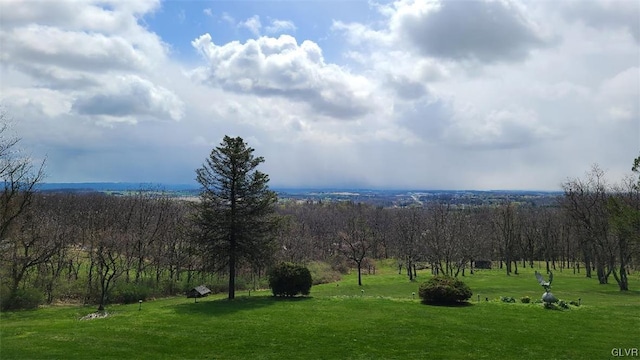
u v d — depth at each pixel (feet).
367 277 242.99
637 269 215.51
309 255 283.18
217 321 93.04
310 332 83.71
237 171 130.72
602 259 201.36
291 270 125.29
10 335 82.89
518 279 211.82
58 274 171.63
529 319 93.81
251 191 131.64
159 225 226.38
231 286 127.13
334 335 81.51
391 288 183.93
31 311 133.90
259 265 133.69
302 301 115.65
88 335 82.23
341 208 490.08
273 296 126.62
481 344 76.13
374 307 106.11
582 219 197.77
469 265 294.25
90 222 239.09
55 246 163.63
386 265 324.39
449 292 108.47
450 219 245.24
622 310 104.32
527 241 320.91
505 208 289.12
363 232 277.23
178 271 195.21
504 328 86.33
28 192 148.46
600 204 191.93
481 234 269.85
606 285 188.24
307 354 71.20
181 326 88.94
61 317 121.80
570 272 265.95
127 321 93.81
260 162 132.98
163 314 100.78
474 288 174.81
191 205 135.74
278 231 141.18
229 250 128.47
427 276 242.17
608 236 198.08
